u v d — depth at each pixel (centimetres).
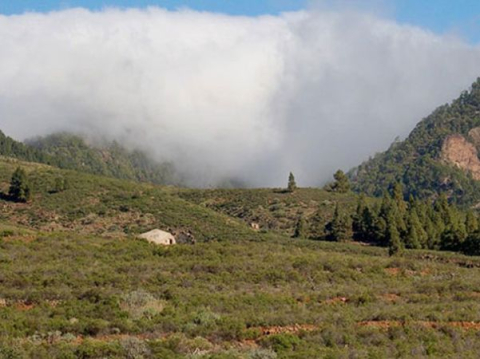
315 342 3344
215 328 3516
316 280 5316
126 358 2959
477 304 4403
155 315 3812
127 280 4803
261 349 3188
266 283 5088
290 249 7162
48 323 3484
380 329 3622
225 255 6212
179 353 3055
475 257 8356
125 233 9794
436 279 5691
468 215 10631
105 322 3525
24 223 10162
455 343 3412
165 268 5366
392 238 9519
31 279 4688
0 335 3278
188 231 10075
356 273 5675
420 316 3959
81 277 4838
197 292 4503
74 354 2962
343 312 4006
